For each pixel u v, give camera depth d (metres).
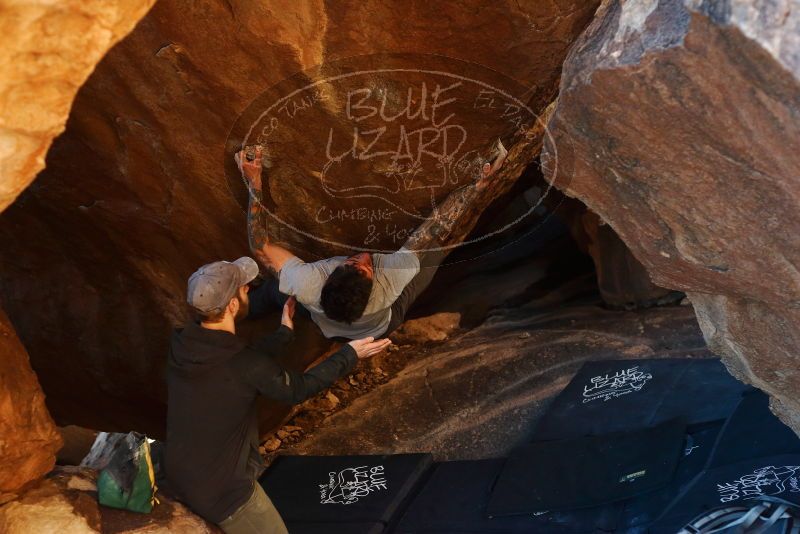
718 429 4.11
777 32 1.81
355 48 2.67
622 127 2.20
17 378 2.98
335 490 4.49
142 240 3.78
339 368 3.17
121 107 3.04
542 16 2.58
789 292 2.41
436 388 5.44
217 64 2.76
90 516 3.05
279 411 5.13
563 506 3.95
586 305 6.07
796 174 2.05
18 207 3.73
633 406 4.59
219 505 3.04
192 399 2.96
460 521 4.12
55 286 4.13
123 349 4.28
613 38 2.13
